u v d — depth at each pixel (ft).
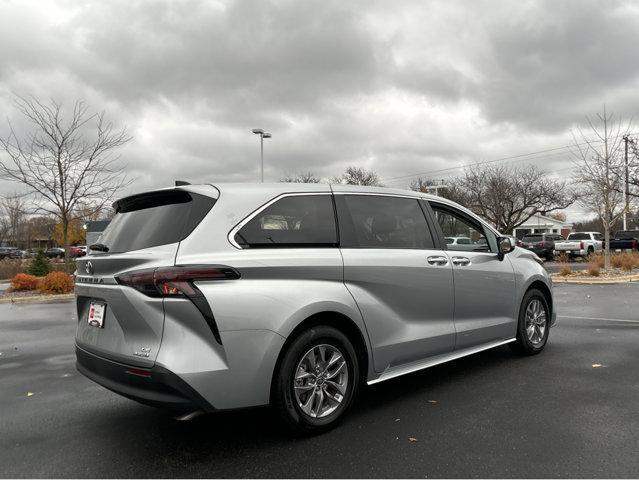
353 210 13.83
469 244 17.58
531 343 18.99
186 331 10.34
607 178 62.64
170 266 10.48
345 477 9.84
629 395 14.30
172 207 11.95
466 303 16.08
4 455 11.17
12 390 16.33
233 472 10.18
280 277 11.59
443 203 16.74
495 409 13.39
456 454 10.71
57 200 57.72
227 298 10.64
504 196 136.98
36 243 267.80
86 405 14.70
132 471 10.31
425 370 17.40
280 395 11.26
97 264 11.67
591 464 10.13
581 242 99.50
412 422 12.59
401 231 14.89
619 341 21.56
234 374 10.61
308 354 11.83
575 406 13.47
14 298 47.65
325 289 12.23
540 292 19.56
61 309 39.27
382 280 13.55
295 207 12.67
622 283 51.57
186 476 10.05
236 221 11.55
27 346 23.95
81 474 10.21
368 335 13.10
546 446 11.00
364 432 12.02
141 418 13.50
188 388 10.09
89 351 11.97
